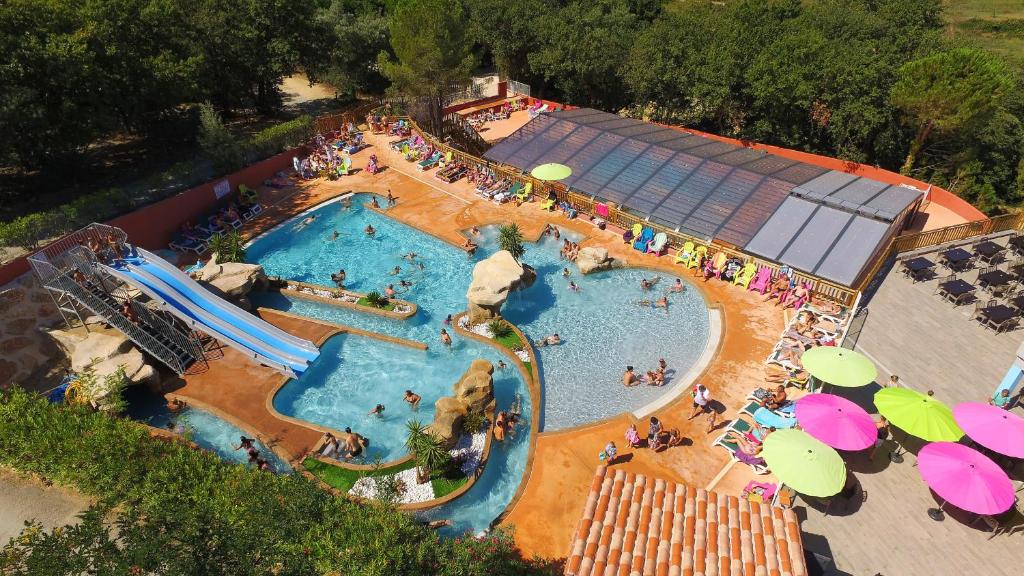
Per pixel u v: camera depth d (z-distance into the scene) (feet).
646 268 106.83
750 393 77.41
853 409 62.95
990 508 52.47
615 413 77.15
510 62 224.12
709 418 74.13
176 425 77.92
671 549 47.19
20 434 63.46
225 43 166.30
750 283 99.19
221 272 100.42
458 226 123.13
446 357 89.35
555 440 72.49
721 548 46.91
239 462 71.41
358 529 51.13
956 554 55.77
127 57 129.49
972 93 127.65
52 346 89.10
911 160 151.43
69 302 85.46
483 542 53.01
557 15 218.59
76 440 62.34
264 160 144.77
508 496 67.00
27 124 107.86
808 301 93.76
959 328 87.20
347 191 139.64
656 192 117.19
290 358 88.28
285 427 76.43
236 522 52.54
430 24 149.79
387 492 59.62
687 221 109.40
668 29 188.85
